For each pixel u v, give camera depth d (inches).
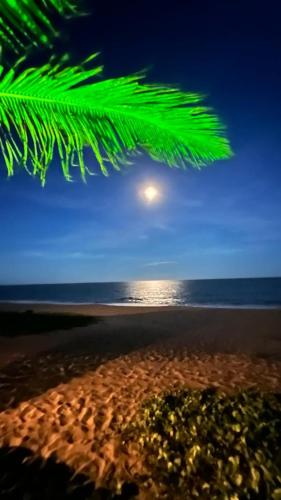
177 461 132.3
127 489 131.1
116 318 788.6
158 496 123.0
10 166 45.6
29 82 41.4
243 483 110.3
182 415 160.1
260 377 295.7
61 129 45.6
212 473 122.1
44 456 162.2
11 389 273.3
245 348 427.8
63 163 46.9
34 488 137.9
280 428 131.7
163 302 1831.9
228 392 257.3
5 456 163.3
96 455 159.8
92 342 485.4
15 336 540.4
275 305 1414.9
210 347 440.5
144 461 145.0
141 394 254.1
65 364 354.9
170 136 48.4
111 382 287.9
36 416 214.5
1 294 3779.5
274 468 112.0
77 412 218.5
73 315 837.8
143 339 509.0
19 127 43.9
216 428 140.3
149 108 46.2
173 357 385.7
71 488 136.3
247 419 140.6
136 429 171.9
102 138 47.1
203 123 48.8
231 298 2034.9
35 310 1090.1
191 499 116.8
